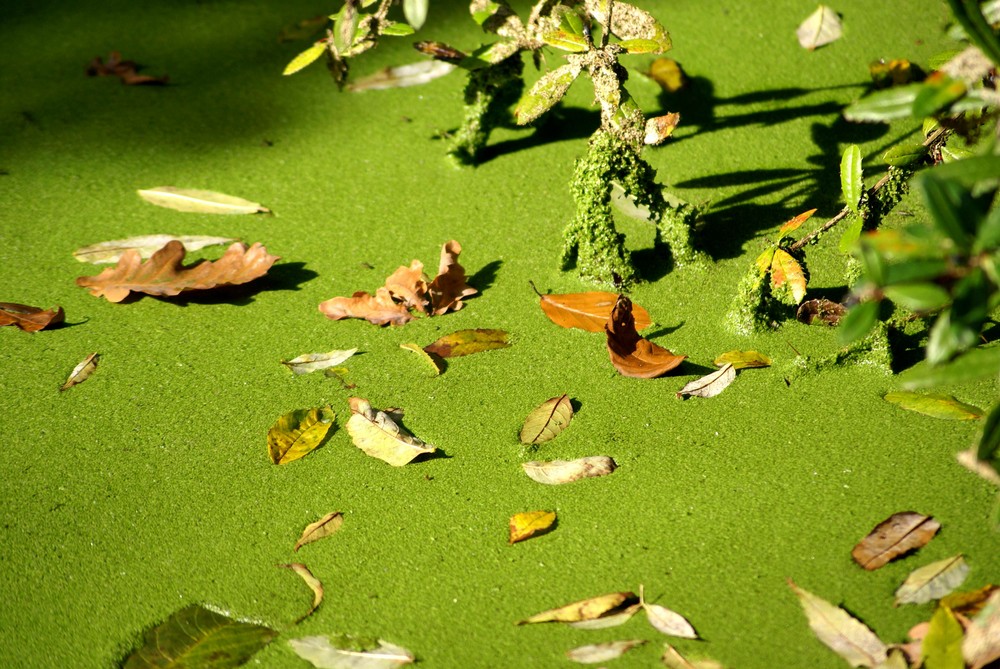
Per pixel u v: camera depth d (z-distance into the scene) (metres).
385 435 1.50
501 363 1.54
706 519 1.46
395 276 1.57
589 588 1.44
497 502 1.48
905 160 1.51
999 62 1.33
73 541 1.47
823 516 1.46
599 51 1.54
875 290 1.33
